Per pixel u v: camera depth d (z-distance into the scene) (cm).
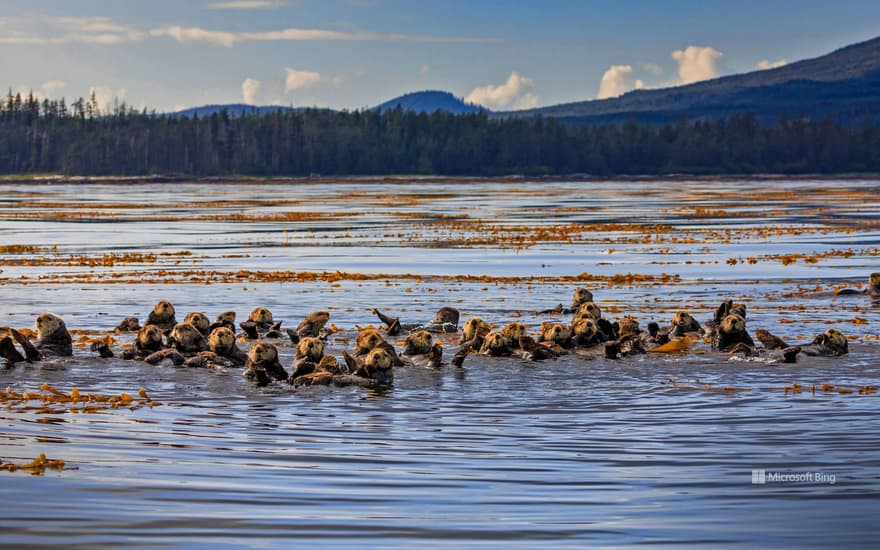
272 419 3112
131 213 19188
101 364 4066
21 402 3334
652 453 2659
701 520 2112
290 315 5803
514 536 2022
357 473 2461
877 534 2022
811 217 17300
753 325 5338
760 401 3356
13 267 8819
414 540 1994
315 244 11662
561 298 6644
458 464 2548
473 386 3662
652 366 4053
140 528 2045
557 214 18738
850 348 4469
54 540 1972
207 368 3988
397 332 5106
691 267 8900
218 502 2214
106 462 2527
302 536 2014
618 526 2075
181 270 8594
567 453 2661
